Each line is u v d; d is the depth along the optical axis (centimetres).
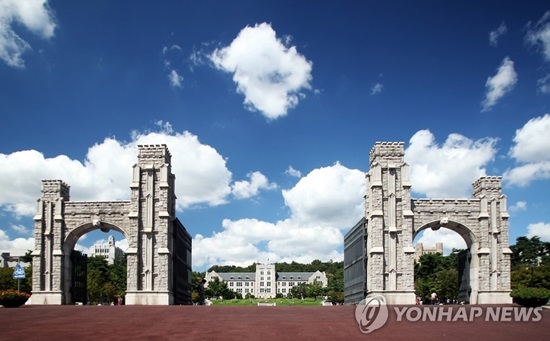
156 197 6375
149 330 2906
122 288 13675
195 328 2989
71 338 2608
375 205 6288
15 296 4906
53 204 6531
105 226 6494
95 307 4903
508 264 6331
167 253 6231
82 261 6969
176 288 6488
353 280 6950
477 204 6450
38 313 4066
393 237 6225
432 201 6431
